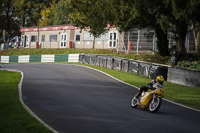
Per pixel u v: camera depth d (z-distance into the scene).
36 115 28.45
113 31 123.12
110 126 25.36
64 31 147.88
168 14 75.81
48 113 29.69
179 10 70.56
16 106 30.94
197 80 57.34
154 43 112.19
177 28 85.56
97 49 126.25
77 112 30.66
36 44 163.12
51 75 67.38
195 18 76.81
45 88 47.22
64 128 24.33
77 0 98.06
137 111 32.75
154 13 75.94
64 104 34.78
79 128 24.42
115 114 30.47
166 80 66.88
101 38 129.50
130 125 25.95
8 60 151.25
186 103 40.78
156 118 29.50
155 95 32.75
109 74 73.06
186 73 60.22
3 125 22.50
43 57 132.25
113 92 46.53
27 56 140.62
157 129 24.97
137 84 57.94
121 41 118.75
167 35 107.12
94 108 33.16
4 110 28.75
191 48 109.19
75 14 131.62
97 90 47.69
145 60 96.56
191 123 28.05
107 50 122.25
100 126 25.25
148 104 33.41
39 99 37.47
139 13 74.94
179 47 89.25
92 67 90.12
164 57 97.94
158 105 31.88
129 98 41.72
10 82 53.06
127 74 75.50
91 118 28.16
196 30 88.44
